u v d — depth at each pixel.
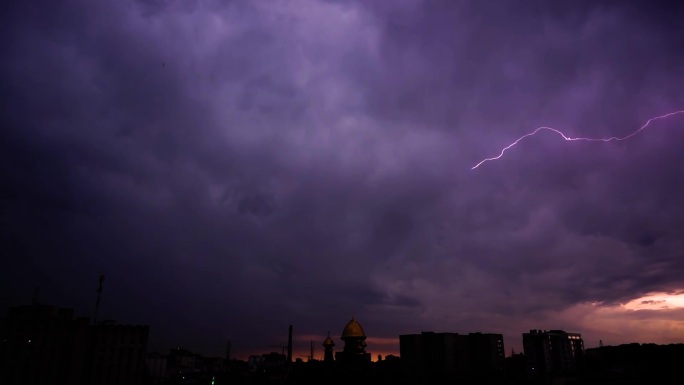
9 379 83.75
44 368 86.06
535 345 130.88
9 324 86.44
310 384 112.94
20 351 85.50
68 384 87.50
